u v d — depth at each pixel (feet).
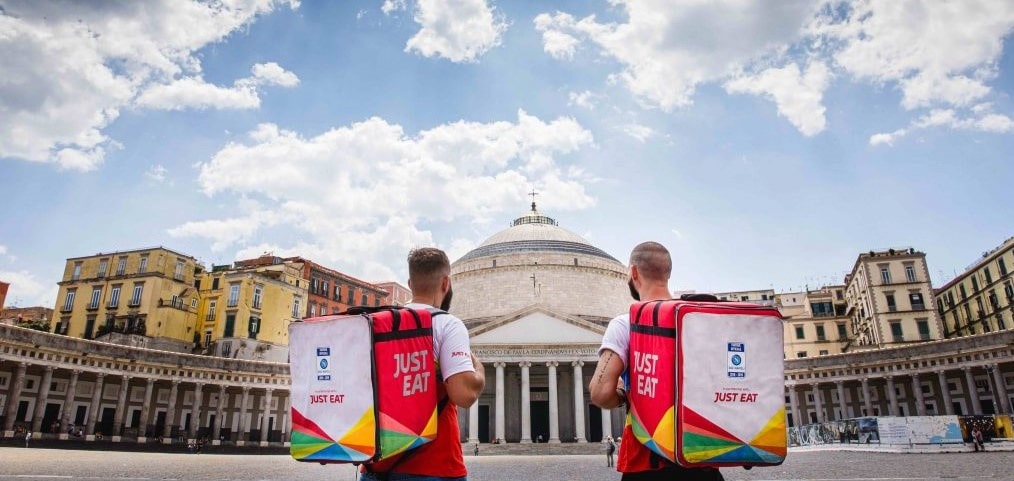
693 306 16.11
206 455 178.09
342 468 113.29
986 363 204.44
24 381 189.88
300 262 318.24
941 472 81.10
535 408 256.11
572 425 250.57
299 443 17.20
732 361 15.80
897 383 244.42
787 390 252.83
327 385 17.17
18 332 176.55
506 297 306.14
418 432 16.37
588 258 319.27
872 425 154.40
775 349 16.08
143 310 251.19
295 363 17.97
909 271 273.33
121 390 202.08
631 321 17.65
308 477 90.68
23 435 173.58
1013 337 197.16
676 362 15.83
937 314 264.52
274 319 280.31
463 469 17.56
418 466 16.67
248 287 270.67
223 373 228.22
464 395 16.96
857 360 236.63
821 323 321.93
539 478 96.73
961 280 299.38
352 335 17.07
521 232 349.41
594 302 309.42
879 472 84.07
